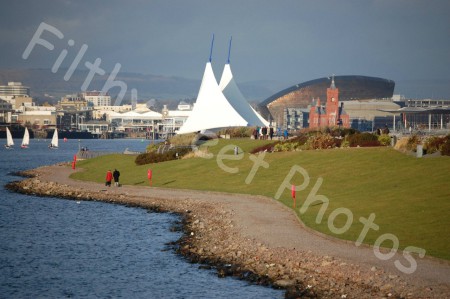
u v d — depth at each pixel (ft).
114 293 185.37
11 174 602.44
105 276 203.82
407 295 154.61
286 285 176.04
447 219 227.61
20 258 230.89
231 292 177.27
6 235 278.05
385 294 157.17
